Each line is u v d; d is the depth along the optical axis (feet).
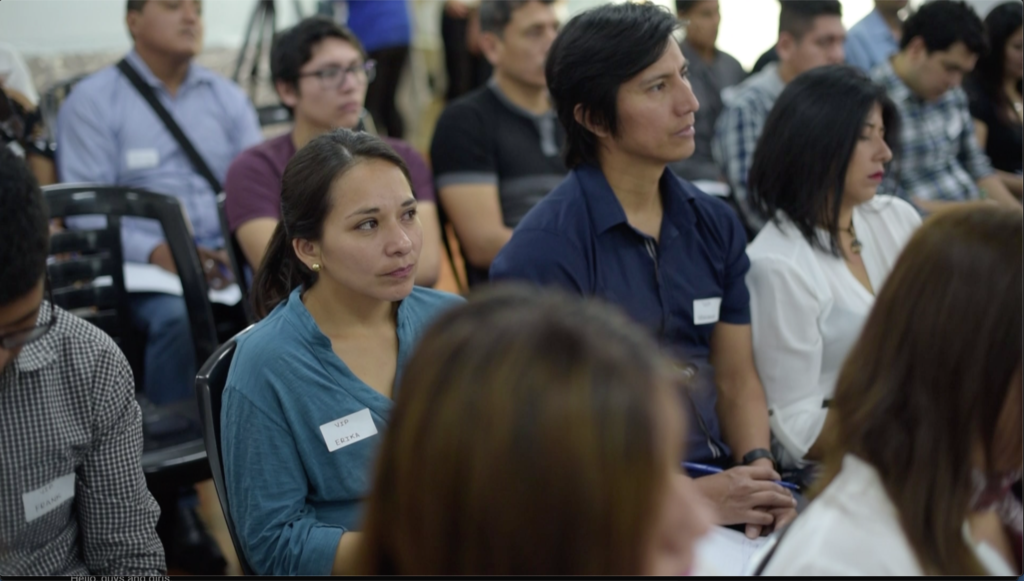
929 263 2.90
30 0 13.23
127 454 4.16
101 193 6.82
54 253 6.83
